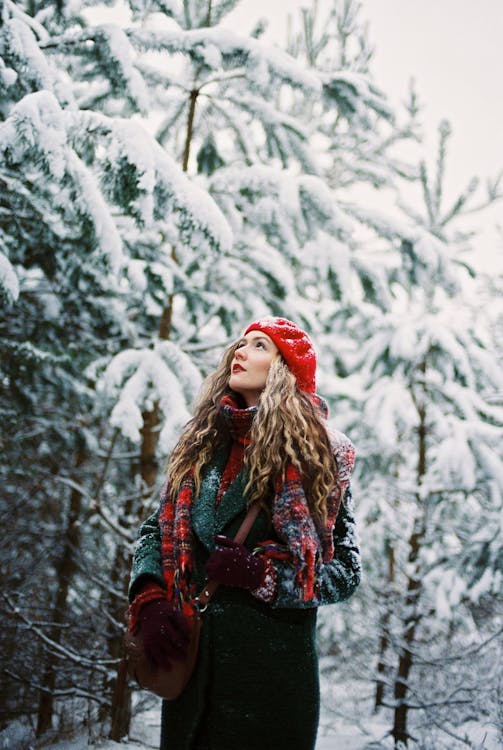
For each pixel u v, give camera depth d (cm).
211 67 523
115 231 429
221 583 158
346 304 671
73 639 667
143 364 546
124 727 557
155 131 618
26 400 691
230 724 154
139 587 165
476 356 726
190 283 627
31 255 620
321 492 167
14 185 526
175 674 153
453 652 637
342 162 711
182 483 177
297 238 636
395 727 621
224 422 183
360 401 729
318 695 164
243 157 656
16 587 701
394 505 694
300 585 157
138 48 522
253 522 165
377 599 666
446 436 685
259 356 187
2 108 452
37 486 718
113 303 662
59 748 538
